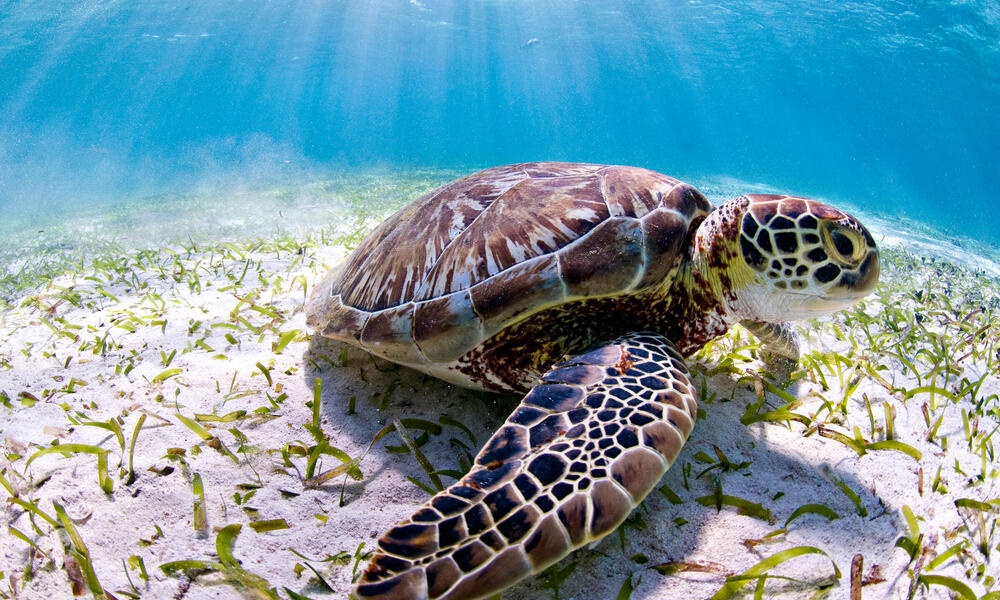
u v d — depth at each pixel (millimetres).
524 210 577
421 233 611
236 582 422
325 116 16828
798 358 668
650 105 15672
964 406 646
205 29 7016
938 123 9688
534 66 11484
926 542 458
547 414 460
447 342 542
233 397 592
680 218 575
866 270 548
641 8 6566
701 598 419
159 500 479
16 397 608
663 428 438
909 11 5344
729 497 483
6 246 1757
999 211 6520
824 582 426
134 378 634
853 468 522
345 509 481
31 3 5152
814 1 5547
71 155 7285
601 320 583
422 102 16562
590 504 395
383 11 6855
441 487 498
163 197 3244
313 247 1200
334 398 604
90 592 406
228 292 884
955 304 1054
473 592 371
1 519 455
